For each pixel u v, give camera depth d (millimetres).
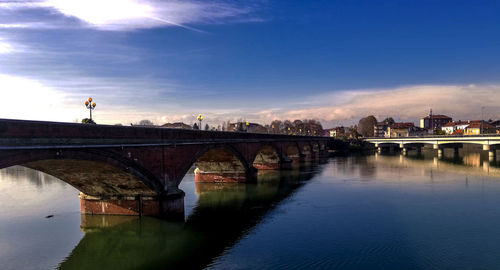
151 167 34312
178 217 36312
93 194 37250
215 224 36000
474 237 30125
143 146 32875
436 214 37906
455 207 41000
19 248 29266
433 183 59438
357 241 29672
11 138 21266
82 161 26547
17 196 48594
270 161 86500
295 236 31344
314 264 25141
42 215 38531
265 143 74188
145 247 29953
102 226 34844
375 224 34469
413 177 67500
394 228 33062
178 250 29125
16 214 38875
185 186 60000
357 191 52406
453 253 26672
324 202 44938
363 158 120125
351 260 25719
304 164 98312
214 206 44281
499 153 140625
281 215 38719
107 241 31234
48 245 30094
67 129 25156
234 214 39844
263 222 36156
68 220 36656
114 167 29672
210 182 63781
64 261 26953
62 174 31750
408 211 39344
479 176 67812
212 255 27641
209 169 64000
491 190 51844
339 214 38594
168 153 37094
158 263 26641
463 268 24047
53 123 24062
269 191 54031
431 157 122625
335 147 173750
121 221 35750
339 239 30266
